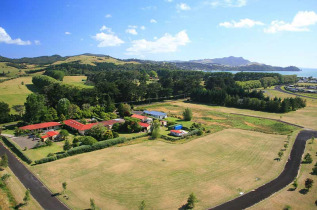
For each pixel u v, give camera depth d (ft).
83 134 230.68
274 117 323.98
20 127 237.66
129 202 114.93
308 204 114.42
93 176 142.72
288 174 147.54
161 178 140.67
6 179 133.49
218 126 273.33
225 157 176.55
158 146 201.57
